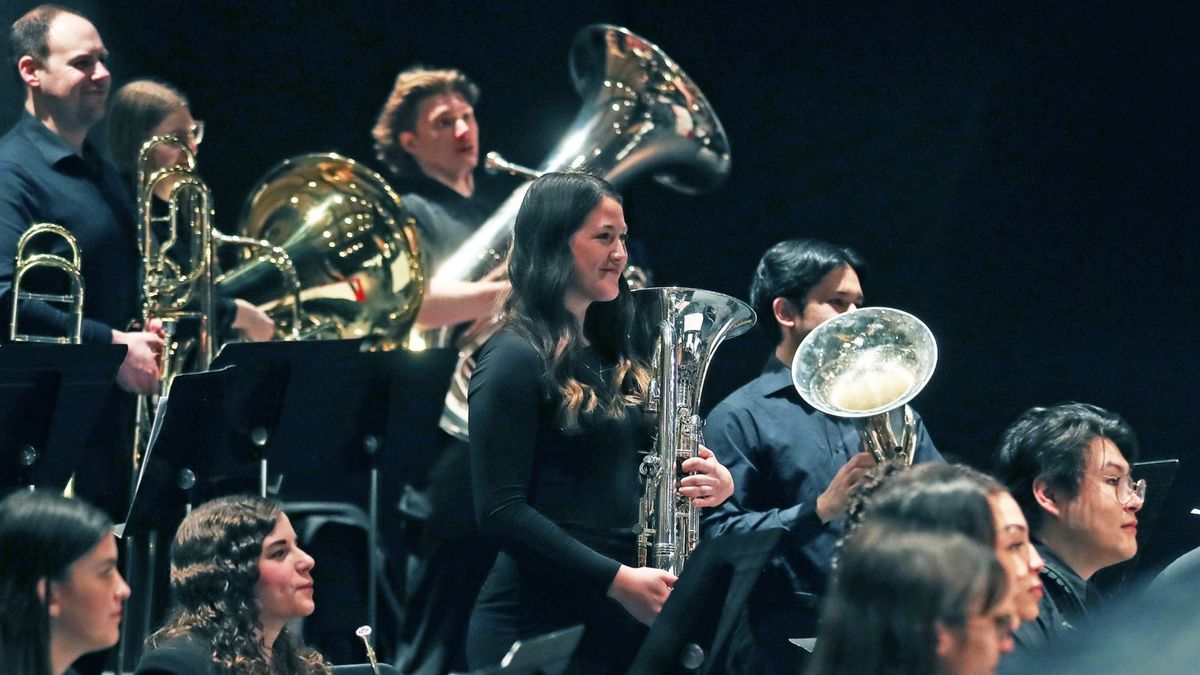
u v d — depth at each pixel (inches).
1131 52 527.8
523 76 599.5
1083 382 529.0
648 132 504.1
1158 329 520.4
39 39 409.7
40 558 249.9
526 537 305.4
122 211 417.4
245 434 377.4
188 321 427.5
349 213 455.5
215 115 553.9
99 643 255.4
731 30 591.8
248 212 459.8
